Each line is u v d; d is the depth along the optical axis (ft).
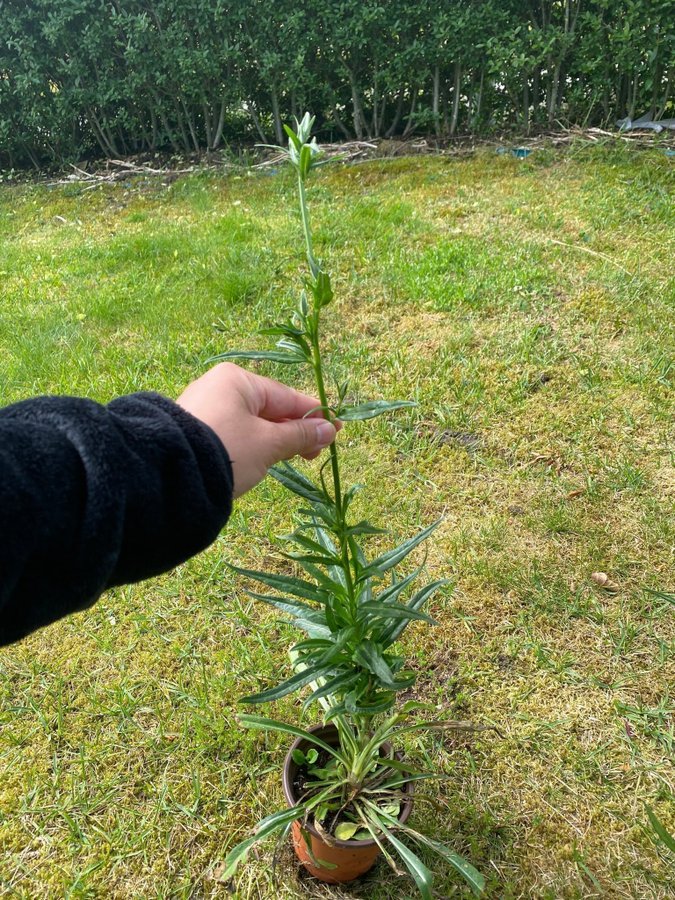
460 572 9.39
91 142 29.22
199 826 6.99
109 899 6.52
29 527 2.77
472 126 25.12
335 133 27.68
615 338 13.56
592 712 7.79
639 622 8.69
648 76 22.82
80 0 24.45
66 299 17.26
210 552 9.94
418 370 13.14
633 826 6.81
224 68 25.50
